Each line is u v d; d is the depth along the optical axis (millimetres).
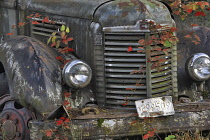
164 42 5035
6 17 6617
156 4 5211
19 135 5074
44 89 4746
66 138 4688
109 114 4816
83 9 5430
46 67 4867
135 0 5211
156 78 5117
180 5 5973
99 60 5191
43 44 5227
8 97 5258
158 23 5105
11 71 4922
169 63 5258
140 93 5082
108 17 5125
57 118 4758
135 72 5000
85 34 5352
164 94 5195
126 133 4785
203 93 5414
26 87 4781
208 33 5844
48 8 5941
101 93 5203
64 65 4930
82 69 4871
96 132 4730
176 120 4863
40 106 4727
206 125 4934
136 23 5031
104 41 5141
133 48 5051
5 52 5113
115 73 5137
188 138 4883
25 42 5117
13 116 5125
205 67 5207
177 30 5508
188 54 5621
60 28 5730
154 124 4820
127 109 5070
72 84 4844
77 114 4812
